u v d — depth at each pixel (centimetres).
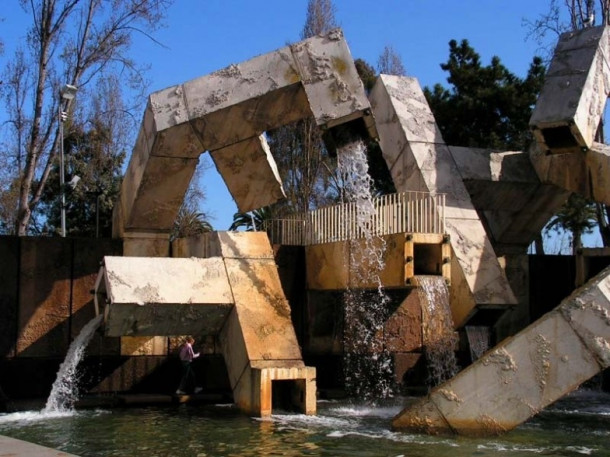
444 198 1842
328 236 1914
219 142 1678
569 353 1165
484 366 1202
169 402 1648
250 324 1498
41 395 1678
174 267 1521
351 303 1927
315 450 1096
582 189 2031
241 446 1125
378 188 3688
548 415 1522
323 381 1927
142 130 1717
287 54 1631
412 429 1241
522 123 3441
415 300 1995
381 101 2139
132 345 1778
